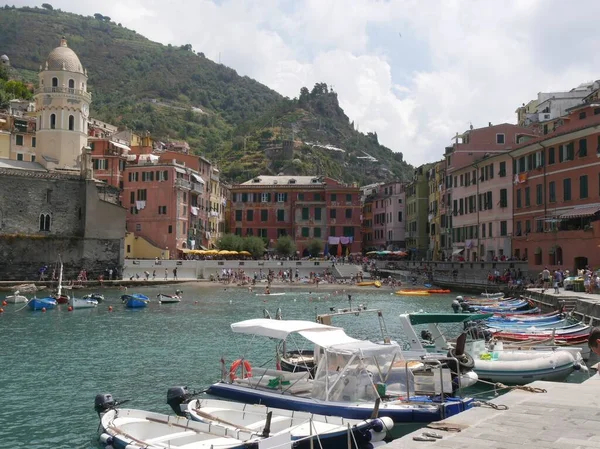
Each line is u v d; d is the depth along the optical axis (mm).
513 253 80938
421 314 30516
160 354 36844
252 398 23156
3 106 150125
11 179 86125
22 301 65750
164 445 17500
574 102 114875
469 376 24531
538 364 27438
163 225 110062
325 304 67688
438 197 114562
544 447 11344
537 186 76438
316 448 17891
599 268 59188
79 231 90812
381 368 22141
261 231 130875
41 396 26984
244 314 58125
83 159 91438
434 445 11578
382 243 149250
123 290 82438
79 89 107438
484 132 102250
